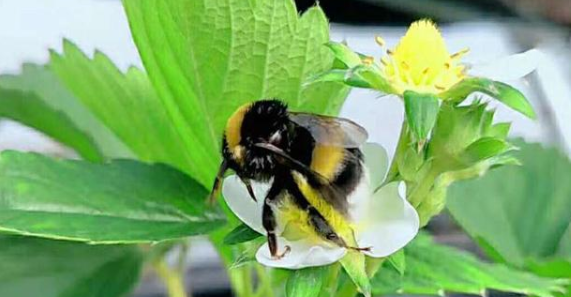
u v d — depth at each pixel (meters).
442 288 0.13
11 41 0.36
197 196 0.14
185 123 0.15
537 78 0.26
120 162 0.14
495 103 0.13
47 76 0.20
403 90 0.11
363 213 0.12
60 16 0.38
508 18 0.29
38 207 0.13
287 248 0.12
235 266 0.12
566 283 0.14
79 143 0.19
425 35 0.12
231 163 0.12
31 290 0.16
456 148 0.12
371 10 0.27
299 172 0.12
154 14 0.14
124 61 0.34
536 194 0.19
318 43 0.13
